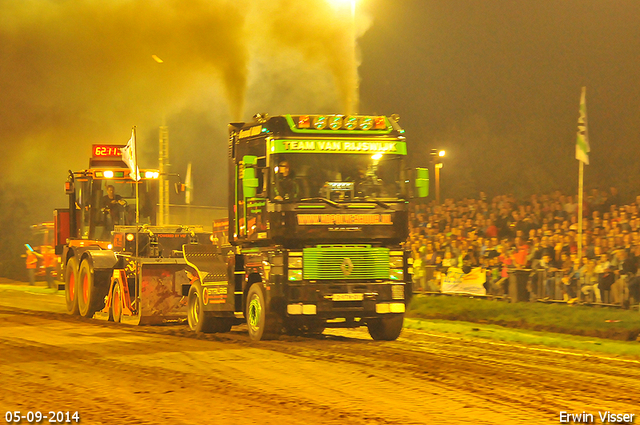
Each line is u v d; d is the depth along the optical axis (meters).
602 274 26.08
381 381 14.10
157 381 14.22
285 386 13.68
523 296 29.12
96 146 30.39
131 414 11.70
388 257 20.00
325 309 19.31
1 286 46.06
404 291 20.09
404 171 20.09
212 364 16.06
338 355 17.31
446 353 17.75
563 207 33.03
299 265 19.31
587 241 28.78
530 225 32.94
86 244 30.06
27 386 13.89
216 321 22.47
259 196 19.77
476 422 11.16
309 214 19.25
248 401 12.50
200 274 22.59
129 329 23.55
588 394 13.06
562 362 16.47
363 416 11.48
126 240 26.22
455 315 26.97
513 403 12.36
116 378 14.56
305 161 19.50
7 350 18.36
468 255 31.77
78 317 28.00
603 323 22.34
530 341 20.12
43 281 51.72
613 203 32.72
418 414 11.61
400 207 19.91
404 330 23.20
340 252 19.62
